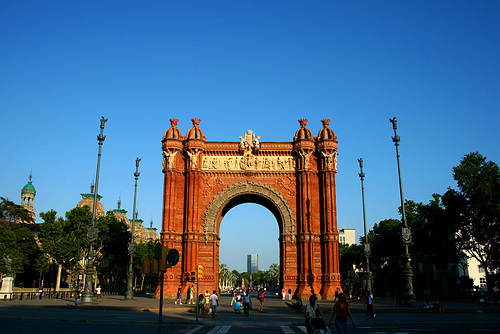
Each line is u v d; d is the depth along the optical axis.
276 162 84.06
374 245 124.25
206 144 84.44
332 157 83.00
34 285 126.75
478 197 79.12
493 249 80.06
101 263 118.19
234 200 86.44
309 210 80.00
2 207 116.62
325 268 77.69
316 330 22.22
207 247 79.81
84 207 112.38
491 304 76.00
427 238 94.38
